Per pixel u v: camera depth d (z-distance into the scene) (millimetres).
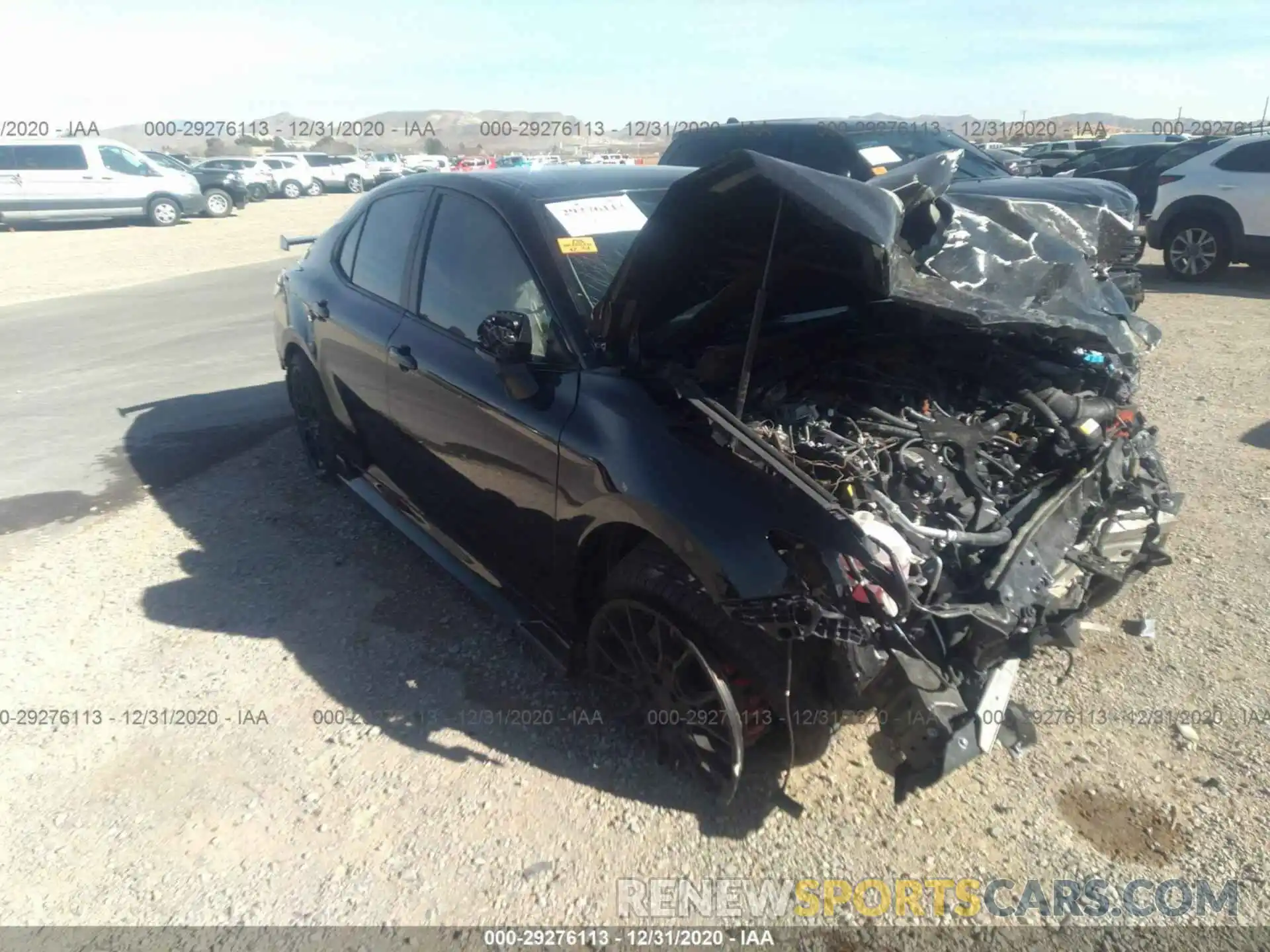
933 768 2301
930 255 3227
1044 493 2947
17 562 4383
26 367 8148
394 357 3801
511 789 2881
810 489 2391
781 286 2967
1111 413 3266
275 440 6023
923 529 2479
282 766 2998
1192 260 10844
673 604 2639
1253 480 4840
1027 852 2609
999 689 2463
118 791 2902
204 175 24781
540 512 3076
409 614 3863
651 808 2789
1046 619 2670
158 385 7422
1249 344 7656
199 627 3801
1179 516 4461
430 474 3766
